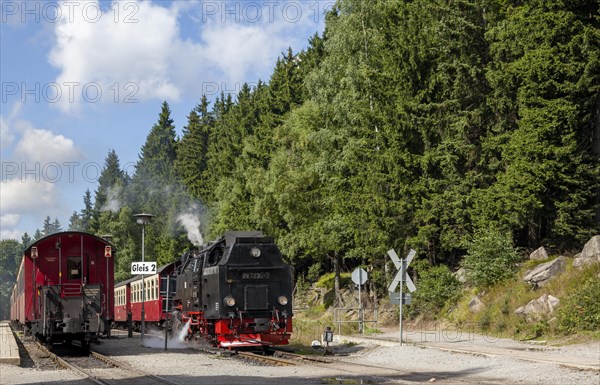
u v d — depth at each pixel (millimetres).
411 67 33219
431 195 32031
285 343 23141
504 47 30922
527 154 28344
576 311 22141
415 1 34562
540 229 31750
